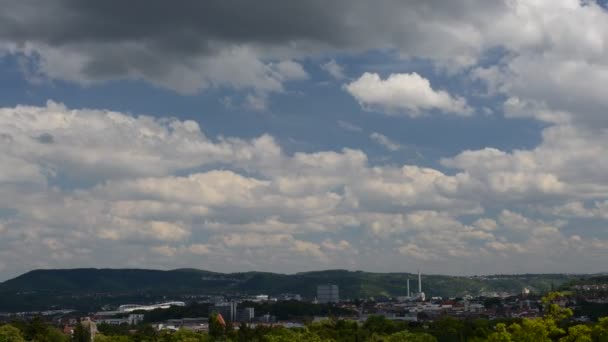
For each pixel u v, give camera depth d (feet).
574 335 298.15
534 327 297.12
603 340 294.25
